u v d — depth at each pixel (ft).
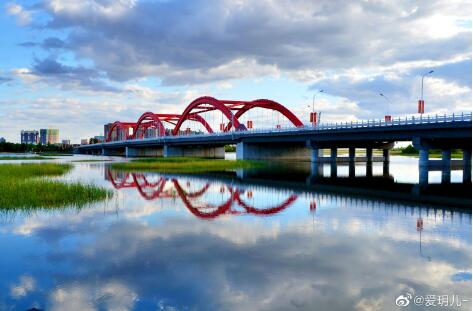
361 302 36.52
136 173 184.03
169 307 35.58
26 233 60.70
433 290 39.04
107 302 36.52
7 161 304.09
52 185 103.24
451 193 110.63
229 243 55.57
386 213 78.69
